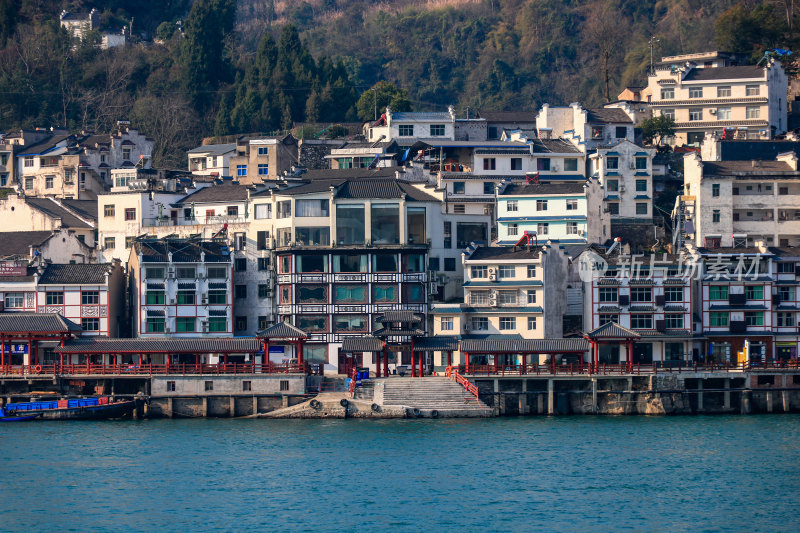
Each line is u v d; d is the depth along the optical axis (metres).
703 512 117.50
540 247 185.62
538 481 128.75
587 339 172.50
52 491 125.12
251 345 171.75
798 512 117.50
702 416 168.12
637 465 135.50
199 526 113.06
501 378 168.12
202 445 146.88
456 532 111.00
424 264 189.75
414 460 138.12
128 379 170.50
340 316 187.00
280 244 193.88
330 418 165.88
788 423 161.25
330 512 117.31
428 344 173.00
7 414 164.88
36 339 174.50
